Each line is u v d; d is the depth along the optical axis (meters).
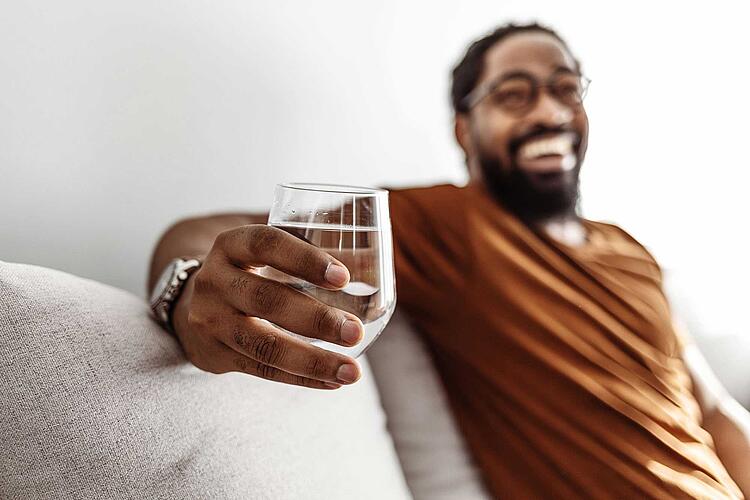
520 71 1.18
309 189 0.53
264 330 0.56
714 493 1.00
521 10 1.36
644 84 1.50
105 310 0.65
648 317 1.10
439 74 1.29
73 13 0.96
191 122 1.06
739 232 1.59
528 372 1.05
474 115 1.20
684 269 1.48
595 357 1.06
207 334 0.59
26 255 0.96
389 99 1.25
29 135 0.95
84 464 0.58
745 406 1.35
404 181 1.28
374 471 0.82
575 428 1.02
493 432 1.05
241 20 1.09
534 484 1.02
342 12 1.19
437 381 1.09
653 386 1.06
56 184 0.97
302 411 0.77
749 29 1.55
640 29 1.48
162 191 1.05
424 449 1.03
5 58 0.92
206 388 0.68
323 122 1.19
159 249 0.88
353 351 0.54
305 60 1.16
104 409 0.60
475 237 1.12
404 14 1.24
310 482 0.71
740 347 1.36
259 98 1.12
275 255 0.52
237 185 1.12
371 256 0.52
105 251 1.01
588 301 1.09
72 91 0.97
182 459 0.62
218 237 0.59
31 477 0.57
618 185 1.51
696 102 1.54
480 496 1.03
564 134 1.19
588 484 1.00
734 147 1.58
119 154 1.01
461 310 1.08
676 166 1.54
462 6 1.30
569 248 1.13
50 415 0.58
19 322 0.59
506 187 1.18
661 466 1.00
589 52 1.44
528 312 1.07
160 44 1.03
